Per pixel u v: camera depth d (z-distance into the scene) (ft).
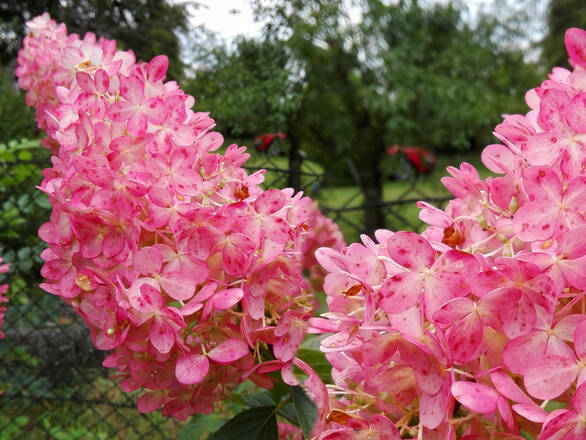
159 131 0.96
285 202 0.99
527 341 0.65
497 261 0.65
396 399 0.75
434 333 0.70
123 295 0.87
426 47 9.23
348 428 0.74
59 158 1.08
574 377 0.63
